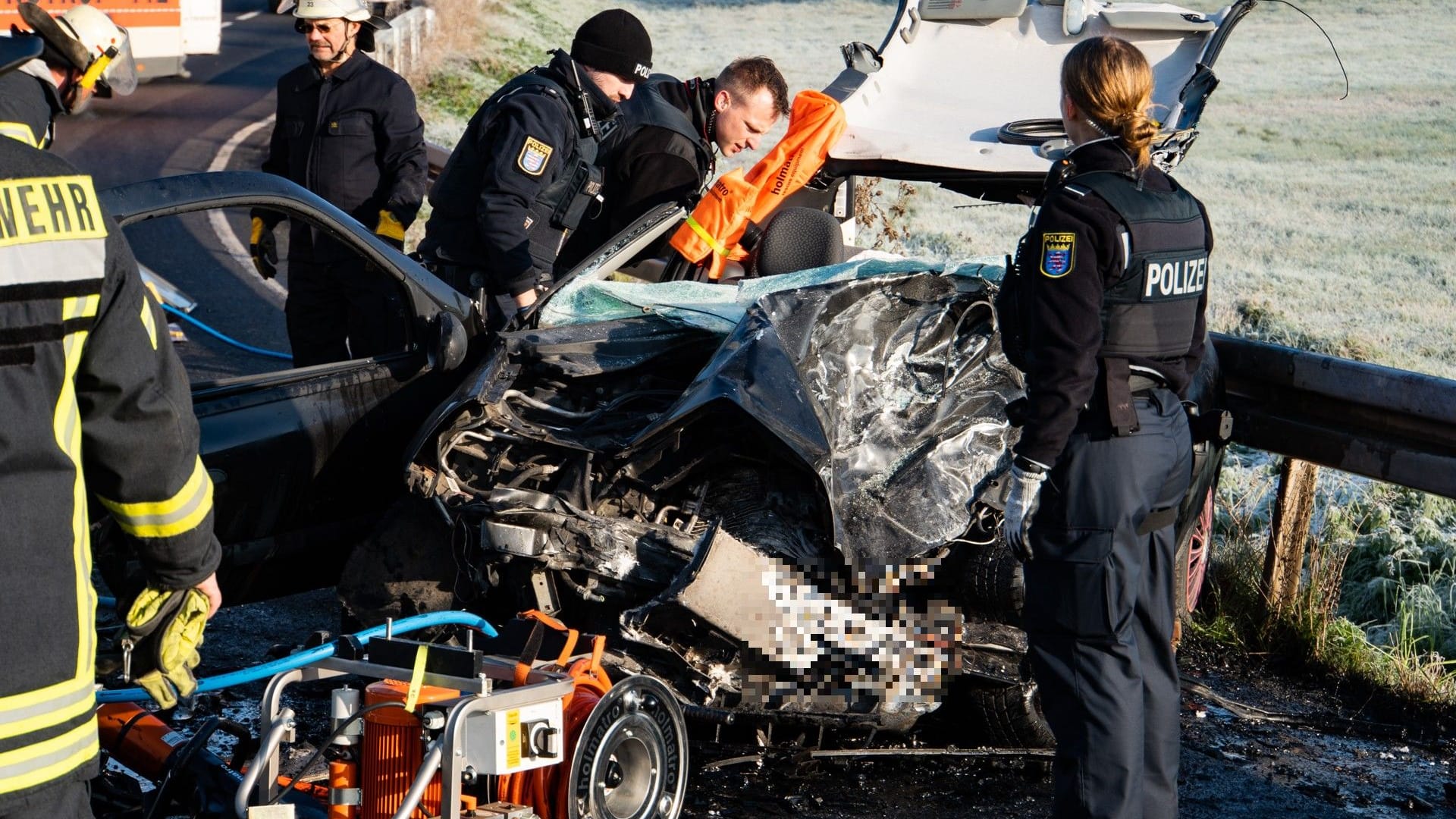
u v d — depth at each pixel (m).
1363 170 27.03
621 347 6.01
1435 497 8.42
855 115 8.55
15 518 2.50
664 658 4.94
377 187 8.21
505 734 3.52
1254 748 5.66
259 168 20.33
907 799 4.99
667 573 4.99
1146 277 4.18
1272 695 6.27
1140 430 4.25
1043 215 4.18
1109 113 4.29
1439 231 22.42
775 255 7.12
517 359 5.88
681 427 5.19
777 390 5.21
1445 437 6.12
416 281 6.11
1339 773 5.46
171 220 16.20
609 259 6.76
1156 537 4.48
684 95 7.95
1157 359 4.30
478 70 32.84
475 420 5.45
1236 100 33.53
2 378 2.49
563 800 3.76
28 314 2.51
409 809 3.48
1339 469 6.54
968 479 5.54
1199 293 4.38
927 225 20.64
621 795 3.97
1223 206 24.36
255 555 5.55
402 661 3.83
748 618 4.87
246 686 5.59
